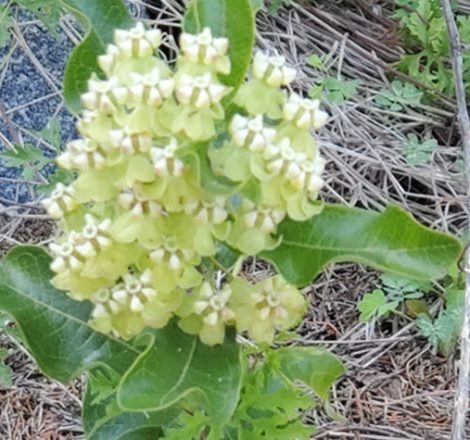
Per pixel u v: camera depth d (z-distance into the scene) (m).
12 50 0.31
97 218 0.15
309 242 0.15
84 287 0.15
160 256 0.14
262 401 0.18
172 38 0.33
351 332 0.30
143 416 0.19
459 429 0.20
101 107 0.14
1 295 0.17
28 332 0.17
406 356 0.29
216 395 0.15
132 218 0.14
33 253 0.17
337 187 0.33
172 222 0.14
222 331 0.15
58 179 0.24
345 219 0.15
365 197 0.33
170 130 0.14
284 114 0.14
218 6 0.15
